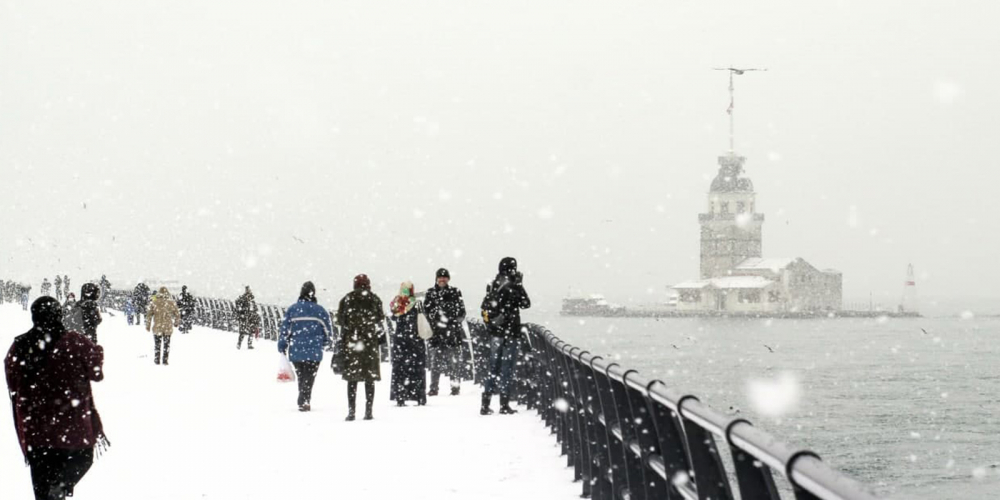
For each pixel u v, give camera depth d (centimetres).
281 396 1898
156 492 933
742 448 321
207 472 1042
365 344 1500
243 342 3934
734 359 15850
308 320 1650
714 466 407
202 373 2447
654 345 19325
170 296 2734
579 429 937
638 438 588
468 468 1039
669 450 497
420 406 1720
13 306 7644
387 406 1728
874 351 18288
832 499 238
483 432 1332
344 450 1185
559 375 1185
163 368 2609
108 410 1650
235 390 2017
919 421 7831
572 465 1026
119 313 6862
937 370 13162
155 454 1170
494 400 1833
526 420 1474
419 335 1728
